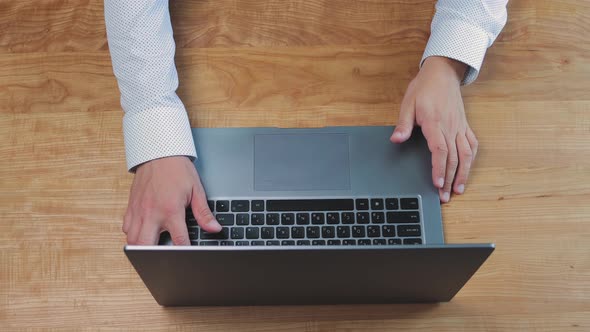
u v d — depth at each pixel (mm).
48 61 943
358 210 829
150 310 810
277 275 696
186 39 959
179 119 851
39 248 833
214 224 796
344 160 866
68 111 913
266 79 936
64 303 809
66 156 884
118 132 900
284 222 818
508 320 810
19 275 819
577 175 883
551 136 907
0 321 797
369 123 909
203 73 937
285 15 981
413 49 964
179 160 837
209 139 879
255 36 965
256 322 808
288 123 904
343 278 710
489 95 931
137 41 849
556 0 990
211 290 750
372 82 938
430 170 863
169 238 819
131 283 820
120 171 876
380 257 637
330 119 909
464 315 812
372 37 970
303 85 933
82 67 941
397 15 986
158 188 816
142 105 842
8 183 866
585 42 971
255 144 877
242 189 842
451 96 893
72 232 842
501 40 968
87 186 866
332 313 814
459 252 622
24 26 963
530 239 846
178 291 749
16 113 910
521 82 941
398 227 822
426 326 806
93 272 823
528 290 823
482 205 860
